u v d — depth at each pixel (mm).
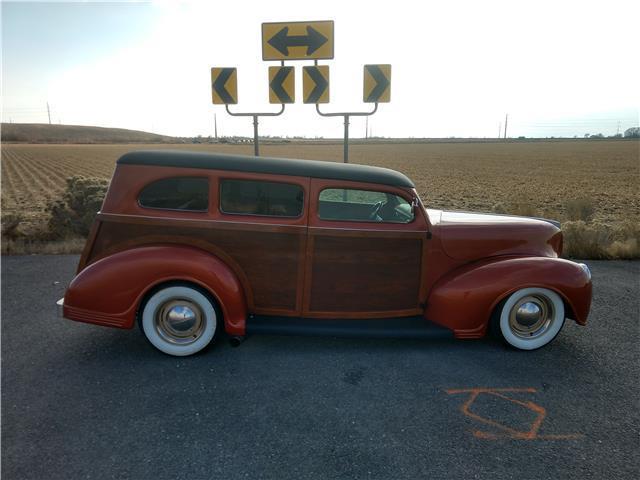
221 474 2164
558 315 3570
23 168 39062
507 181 28078
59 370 3182
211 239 3383
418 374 3191
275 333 3400
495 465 2256
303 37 6059
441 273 3715
